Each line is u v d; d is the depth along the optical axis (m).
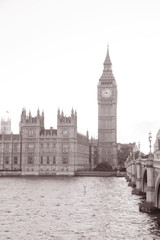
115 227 72.69
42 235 67.19
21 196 123.19
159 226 73.00
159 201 85.19
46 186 163.88
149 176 86.38
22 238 65.25
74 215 85.75
